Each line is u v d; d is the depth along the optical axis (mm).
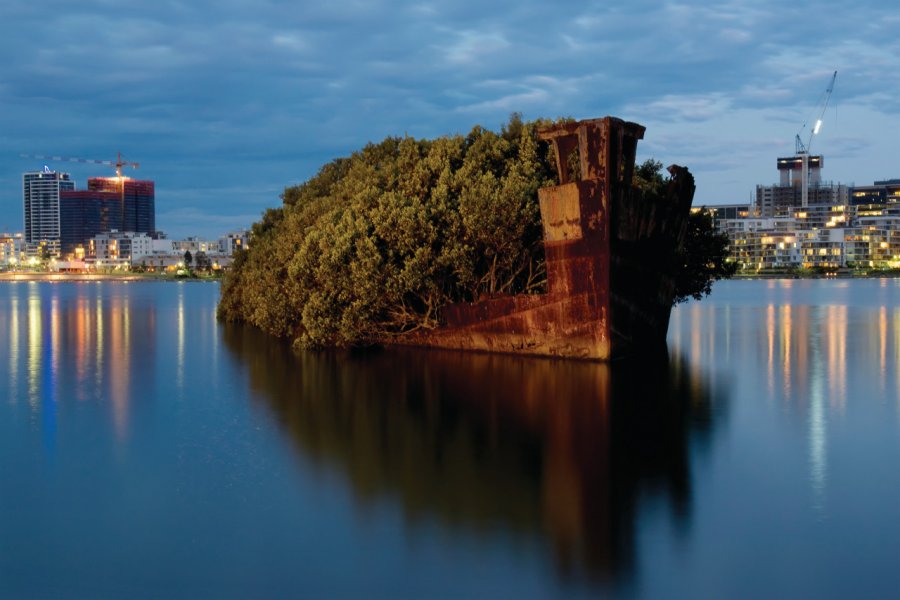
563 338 31109
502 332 33375
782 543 11648
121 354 39750
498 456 17016
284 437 19219
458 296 36375
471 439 18719
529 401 23547
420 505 13562
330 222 39344
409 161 39469
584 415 21469
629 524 12516
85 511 13500
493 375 28297
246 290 57781
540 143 36281
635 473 15492
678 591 10141
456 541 11867
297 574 10805
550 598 10008
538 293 33250
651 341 33719
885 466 15953
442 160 37438
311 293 37938
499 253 33750
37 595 10258
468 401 23656
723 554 11258
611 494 14086
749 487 14508
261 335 50562
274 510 13414
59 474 15922
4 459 17203
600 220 28438
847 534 12008
